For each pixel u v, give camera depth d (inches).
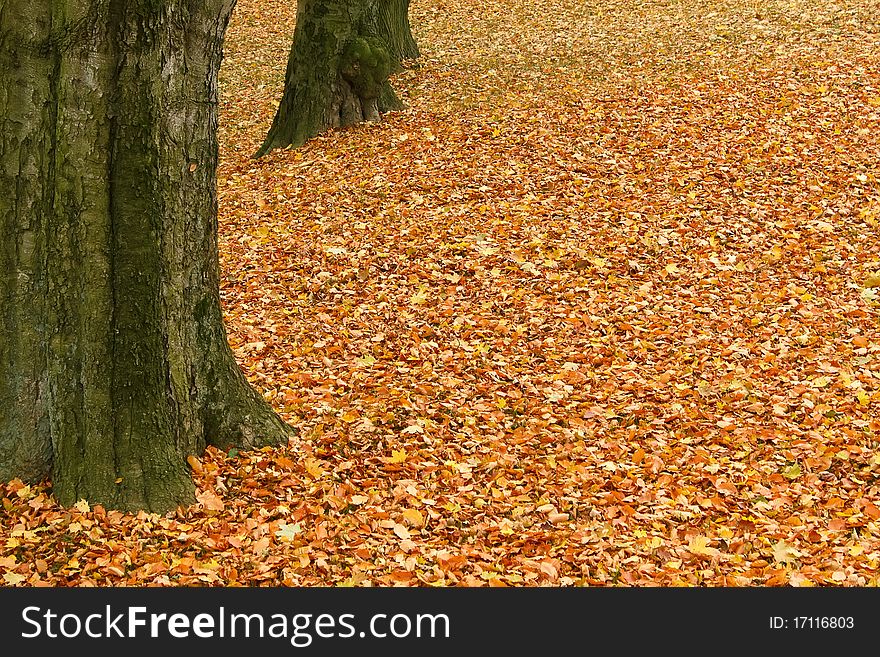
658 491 232.5
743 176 444.8
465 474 239.3
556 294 352.8
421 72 698.2
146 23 197.6
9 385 206.7
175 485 213.9
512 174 460.1
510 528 213.5
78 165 197.9
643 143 487.2
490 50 783.1
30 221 200.2
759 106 523.2
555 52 732.0
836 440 254.7
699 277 363.3
